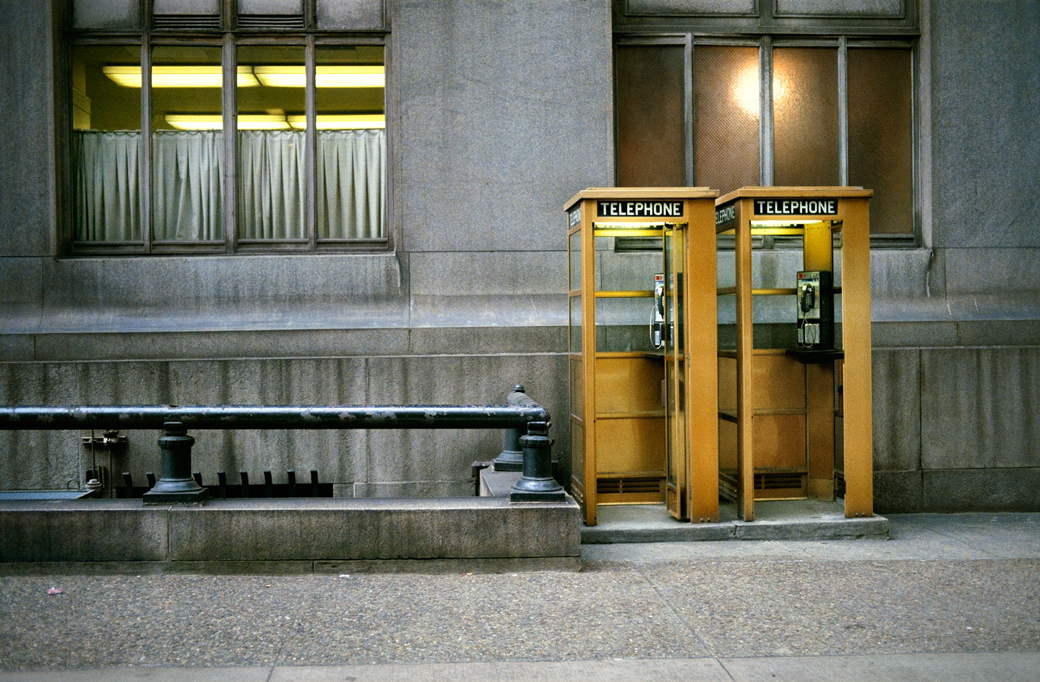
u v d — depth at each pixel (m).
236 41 8.64
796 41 8.99
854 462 7.21
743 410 7.11
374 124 8.76
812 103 9.02
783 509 7.50
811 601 5.43
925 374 8.44
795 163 9.00
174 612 5.17
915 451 8.41
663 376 7.69
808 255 7.70
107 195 8.68
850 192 7.09
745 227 7.07
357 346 8.26
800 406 7.83
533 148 8.51
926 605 5.37
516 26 8.49
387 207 8.73
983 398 8.47
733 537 7.02
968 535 7.34
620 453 7.74
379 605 5.32
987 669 4.37
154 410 6.06
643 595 5.53
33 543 5.86
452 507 6.04
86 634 4.82
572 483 7.80
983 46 8.82
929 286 8.76
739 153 8.98
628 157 8.87
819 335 7.52
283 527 5.93
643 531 6.93
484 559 6.02
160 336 8.16
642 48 8.90
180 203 8.70
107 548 5.87
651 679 4.24
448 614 5.16
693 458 7.06
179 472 6.12
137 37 8.59
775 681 4.22
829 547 6.84
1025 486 8.48
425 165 8.46
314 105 8.69
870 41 9.00
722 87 8.98
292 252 8.70
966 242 8.80
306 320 8.34
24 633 4.82
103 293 8.32
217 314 8.36
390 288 8.46
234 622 5.01
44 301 8.27
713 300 7.01
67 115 8.55
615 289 8.34
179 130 8.69
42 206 8.28
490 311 8.44
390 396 8.16
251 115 8.70
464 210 8.48
